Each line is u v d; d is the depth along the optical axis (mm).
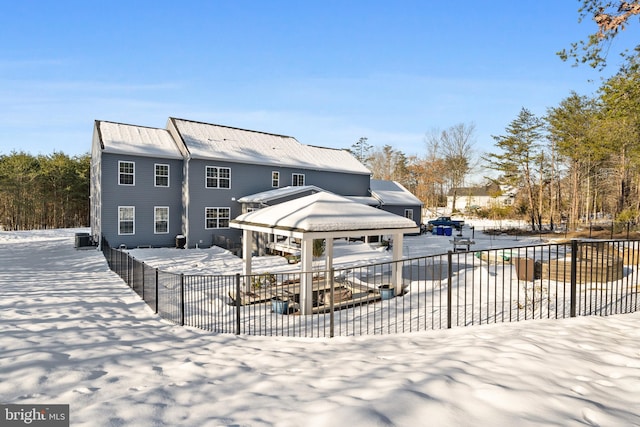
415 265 14953
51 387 3771
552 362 3758
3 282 11469
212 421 2797
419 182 59625
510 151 38375
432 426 2482
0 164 37719
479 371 3463
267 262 17688
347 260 17984
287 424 2633
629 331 5070
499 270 11430
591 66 9195
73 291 10453
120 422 2852
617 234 25766
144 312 8672
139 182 21406
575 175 34156
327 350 5258
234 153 24250
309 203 10484
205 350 5484
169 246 22484
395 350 4844
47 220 40625
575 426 2525
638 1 8219
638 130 15977
